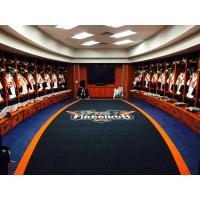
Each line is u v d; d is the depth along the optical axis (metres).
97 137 4.23
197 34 4.25
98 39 7.71
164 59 8.22
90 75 11.34
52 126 5.07
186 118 5.05
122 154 3.37
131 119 5.83
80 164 3.01
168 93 7.66
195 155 3.32
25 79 6.59
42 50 6.87
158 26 5.64
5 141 3.98
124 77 11.39
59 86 10.27
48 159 3.18
